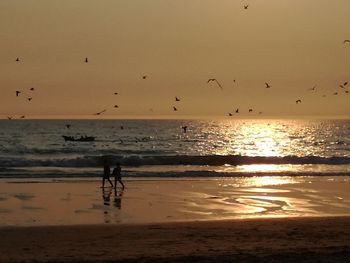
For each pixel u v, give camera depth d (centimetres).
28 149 9744
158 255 1972
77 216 2886
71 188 4025
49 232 2406
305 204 3375
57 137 15538
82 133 18550
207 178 4922
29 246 2138
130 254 1994
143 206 3231
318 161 7406
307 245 2150
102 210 3081
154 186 4206
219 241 2225
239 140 15100
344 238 2297
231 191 3928
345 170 6153
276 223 2623
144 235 2352
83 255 1978
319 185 4372
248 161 7212
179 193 3797
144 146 12094
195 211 3080
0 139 14250
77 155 8669
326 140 15600
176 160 6969
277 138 16512
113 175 4025
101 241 2231
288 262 1862
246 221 2672
